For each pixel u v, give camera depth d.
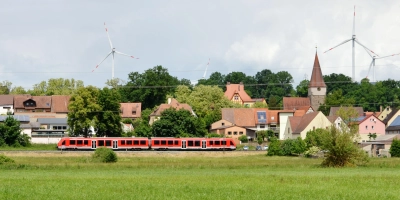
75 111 139.12
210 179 61.34
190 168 82.75
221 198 45.91
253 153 120.94
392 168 83.19
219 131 169.38
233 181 58.94
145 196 46.50
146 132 140.88
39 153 112.06
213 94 195.88
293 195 47.62
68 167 82.31
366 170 78.38
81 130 140.50
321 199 45.75
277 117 180.62
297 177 63.66
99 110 139.25
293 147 118.25
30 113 185.00
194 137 134.25
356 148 86.44
